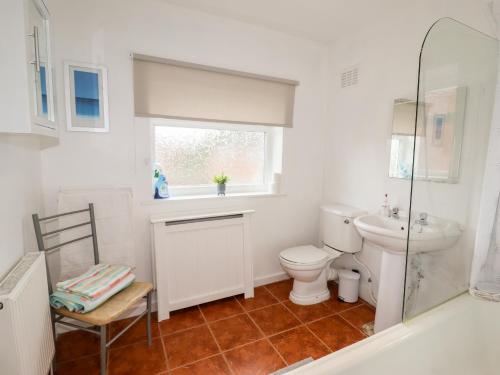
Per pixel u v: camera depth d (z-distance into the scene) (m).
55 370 1.51
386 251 1.71
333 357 1.06
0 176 1.14
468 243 1.56
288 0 1.87
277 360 1.62
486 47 1.43
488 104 1.47
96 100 1.80
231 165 2.49
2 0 0.97
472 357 1.35
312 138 2.62
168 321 1.98
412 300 1.28
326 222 2.36
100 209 1.78
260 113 2.31
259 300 2.28
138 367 1.55
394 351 1.14
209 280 2.15
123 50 1.84
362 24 2.18
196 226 2.06
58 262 1.79
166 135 2.20
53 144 1.71
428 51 1.24
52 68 1.42
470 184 1.51
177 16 1.96
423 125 1.27
